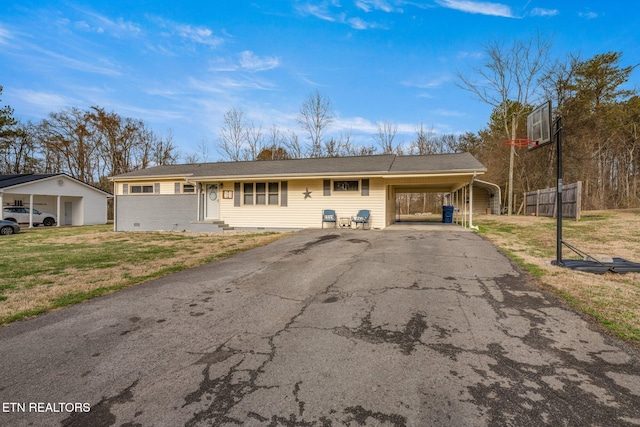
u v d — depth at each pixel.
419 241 9.24
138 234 14.45
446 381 2.44
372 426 1.94
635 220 12.43
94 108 33.19
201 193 15.23
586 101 22.19
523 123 25.20
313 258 7.37
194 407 2.16
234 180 14.28
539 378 2.46
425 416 2.03
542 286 4.86
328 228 13.52
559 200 6.31
